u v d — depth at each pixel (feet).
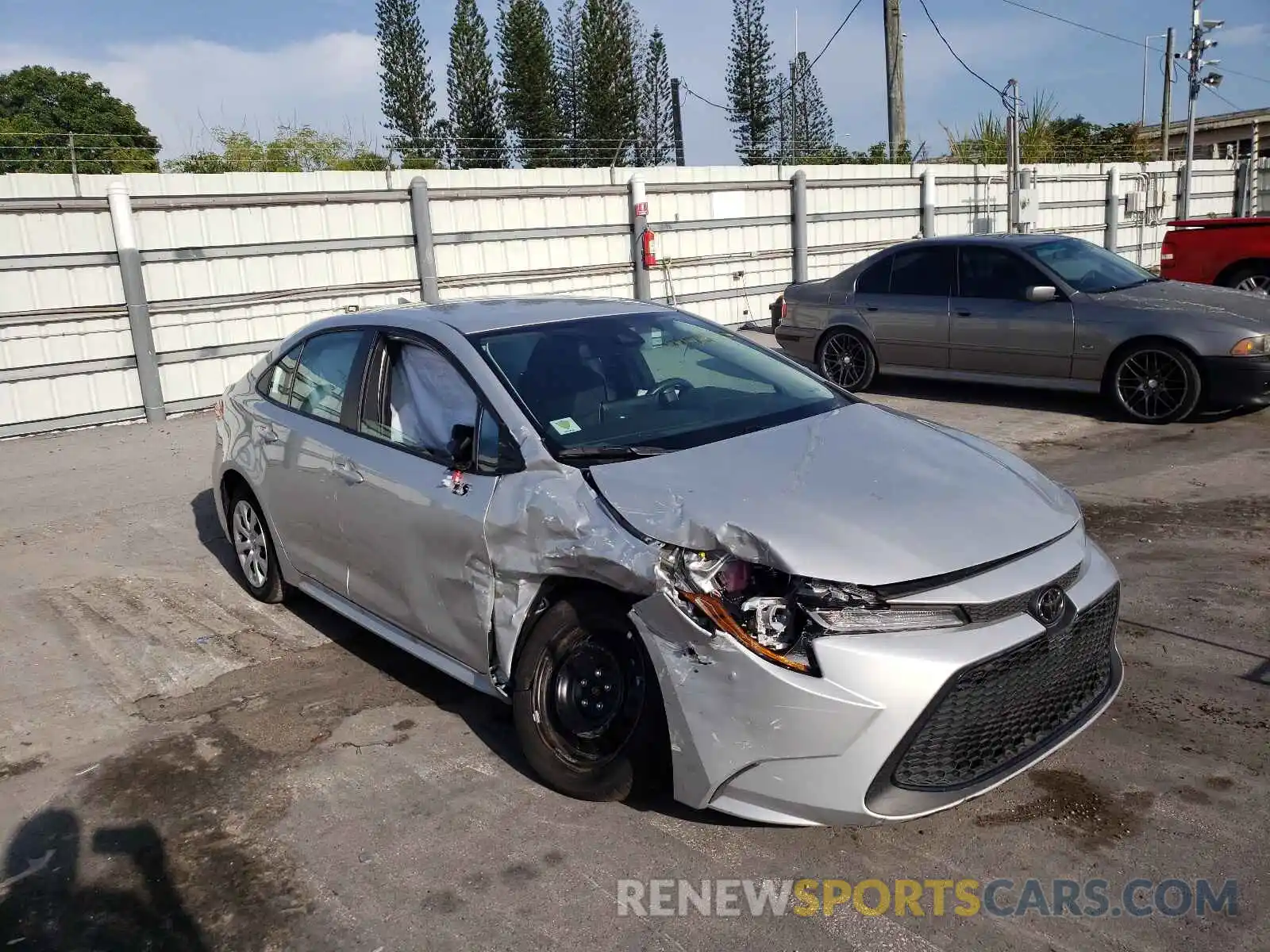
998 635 9.54
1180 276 41.96
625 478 11.17
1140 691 13.23
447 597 12.53
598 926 9.36
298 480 15.42
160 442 32.04
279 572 17.39
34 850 11.00
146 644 16.49
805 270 53.72
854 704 9.08
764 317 53.11
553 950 9.09
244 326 37.27
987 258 31.89
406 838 10.87
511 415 12.31
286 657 15.83
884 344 34.09
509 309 14.99
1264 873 9.63
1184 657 14.14
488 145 77.92
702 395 13.69
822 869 10.03
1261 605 15.74
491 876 10.16
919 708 9.13
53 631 17.21
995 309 31.24
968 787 9.62
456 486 12.33
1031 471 12.39
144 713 14.14
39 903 10.10
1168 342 27.89
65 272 33.50
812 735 9.20
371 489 13.67
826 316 35.50
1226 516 20.34
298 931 9.53
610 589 10.69
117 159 51.01
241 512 18.07
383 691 14.51
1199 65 71.41
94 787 12.23
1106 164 68.33
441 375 13.42
